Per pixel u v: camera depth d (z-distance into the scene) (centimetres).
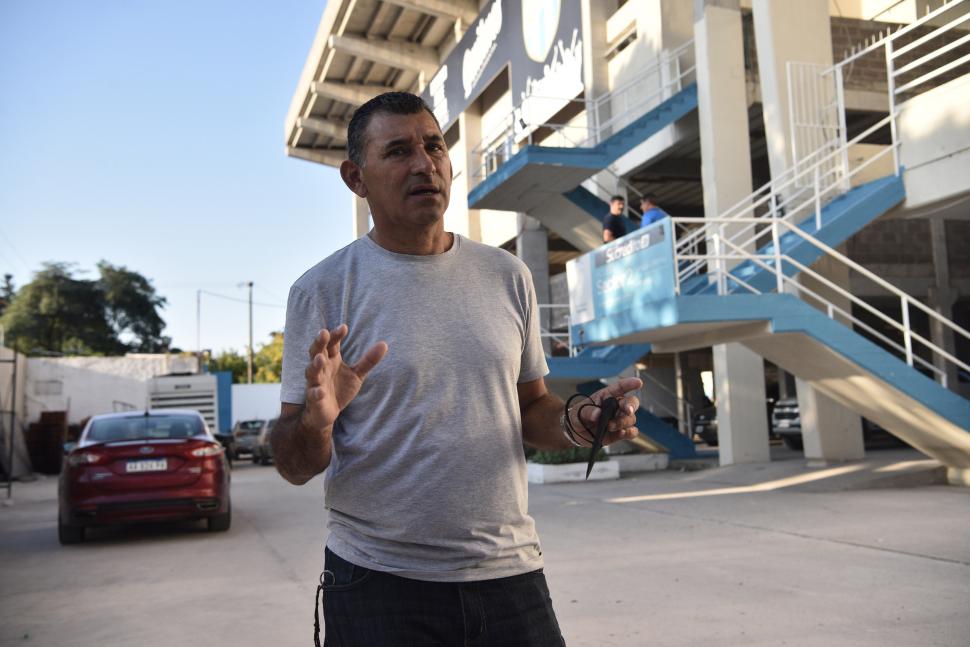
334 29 2867
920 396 972
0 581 696
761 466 1363
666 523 845
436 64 3012
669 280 1005
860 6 1888
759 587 544
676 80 1552
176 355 3350
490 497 201
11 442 1532
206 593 612
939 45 1653
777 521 816
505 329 213
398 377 199
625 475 1503
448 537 197
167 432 962
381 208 212
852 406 1094
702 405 2378
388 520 198
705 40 1473
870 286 2002
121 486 876
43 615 565
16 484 2055
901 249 2038
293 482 199
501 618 198
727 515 875
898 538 691
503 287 219
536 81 2188
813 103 1296
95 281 6169
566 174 1564
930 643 415
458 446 199
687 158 1886
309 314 207
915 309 2150
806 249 1076
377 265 210
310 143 3641
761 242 1386
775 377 2448
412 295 206
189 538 908
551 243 2561
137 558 788
